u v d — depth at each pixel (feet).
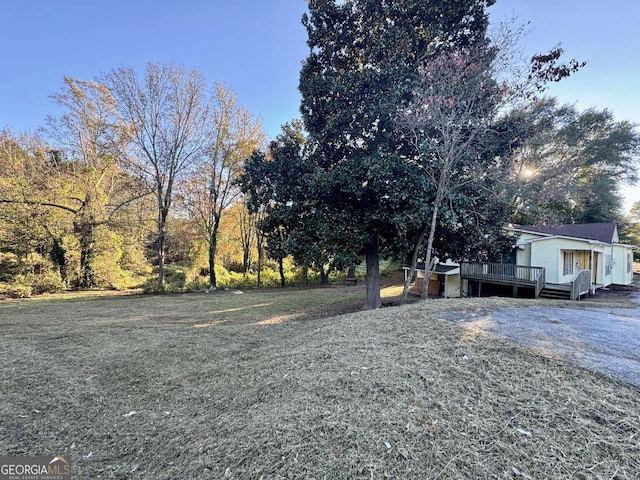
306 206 31.12
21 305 38.63
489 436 6.59
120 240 58.59
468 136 26.99
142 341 19.02
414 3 26.76
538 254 41.68
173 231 62.69
